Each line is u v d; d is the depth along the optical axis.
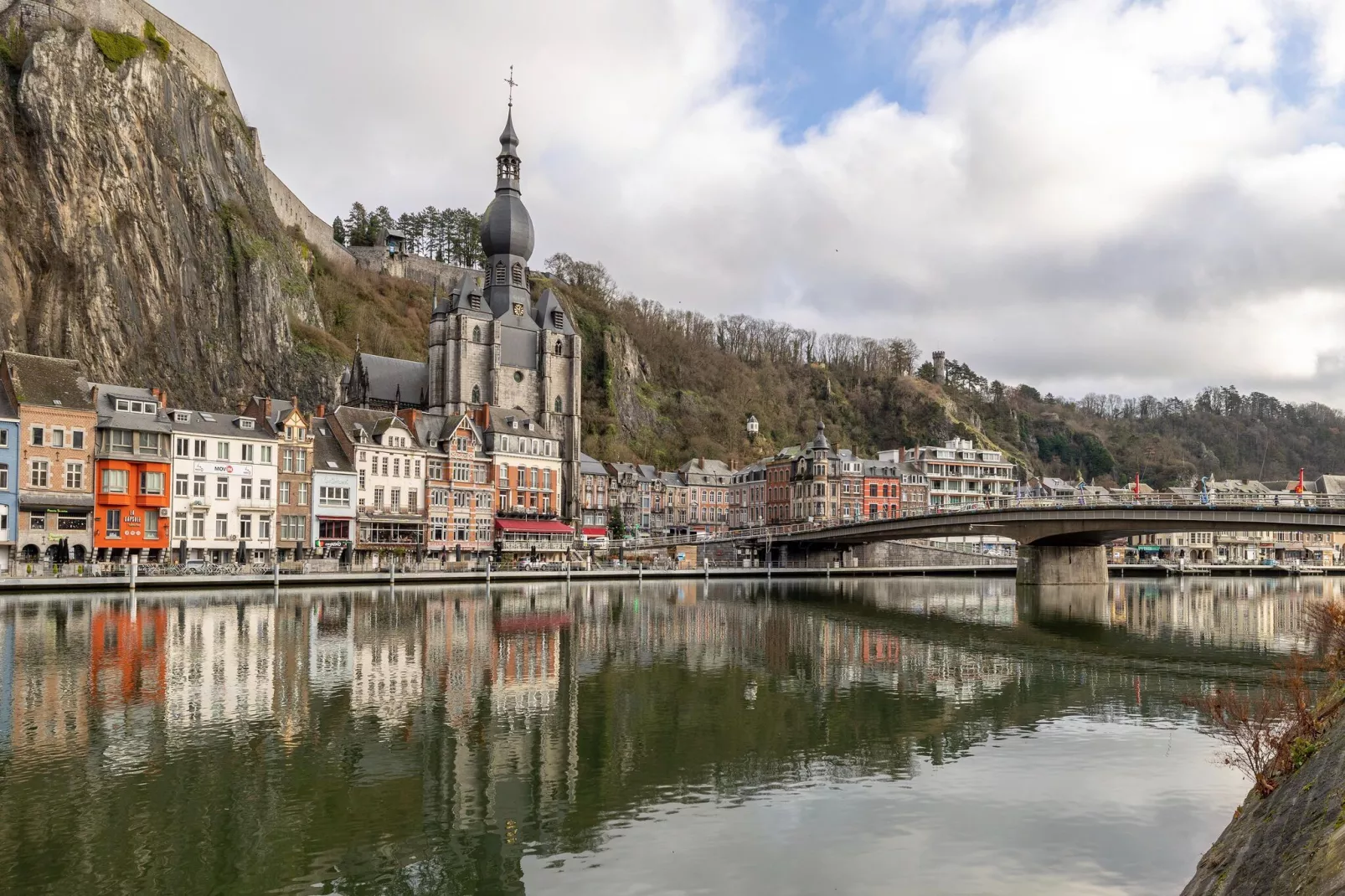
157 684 36.28
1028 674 42.91
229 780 24.61
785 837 20.95
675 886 18.47
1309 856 11.84
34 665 40.00
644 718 32.25
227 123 164.50
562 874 18.98
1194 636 59.41
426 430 114.19
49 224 128.62
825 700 35.88
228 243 153.12
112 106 138.25
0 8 137.00
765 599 86.38
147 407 87.81
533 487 122.69
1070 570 105.00
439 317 151.25
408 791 23.95
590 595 85.19
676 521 181.88
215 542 90.94
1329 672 29.69
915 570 133.12
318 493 99.38
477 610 67.69
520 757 27.16
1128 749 28.55
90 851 19.98
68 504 80.88
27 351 123.31
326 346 161.38
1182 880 18.66
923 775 25.81
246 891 18.20
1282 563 165.88
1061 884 18.45
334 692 35.59
